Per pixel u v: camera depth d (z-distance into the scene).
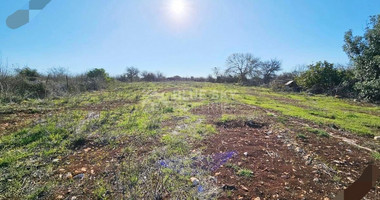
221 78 31.25
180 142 3.20
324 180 2.20
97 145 3.12
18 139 3.12
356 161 2.69
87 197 1.85
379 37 8.85
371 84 9.02
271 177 2.24
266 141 3.40
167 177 2.15
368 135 3.90
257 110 6.16
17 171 2.24
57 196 1.86
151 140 3.32
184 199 1.83
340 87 11.41
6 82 7.01
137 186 1.99
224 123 4.45
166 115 5.15
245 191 1.97
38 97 7.52
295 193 1.95
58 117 4.50
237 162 2.58
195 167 2.43
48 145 2.97
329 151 3.02
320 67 13.12
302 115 5.50
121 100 7.83
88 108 5.93
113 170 2.33
